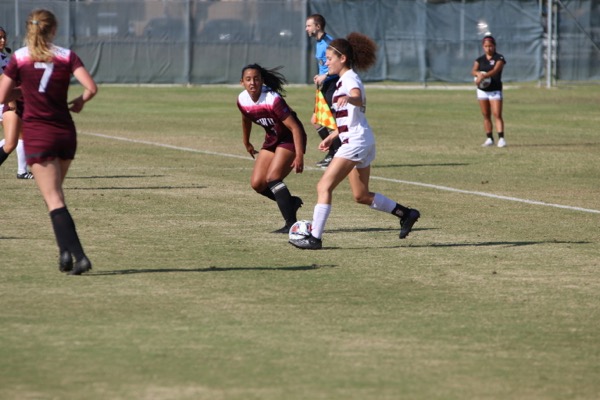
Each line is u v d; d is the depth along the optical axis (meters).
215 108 106.12
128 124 87.88
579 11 144.88
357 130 34.72
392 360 23.12
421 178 56.28
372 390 20.98
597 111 106.81
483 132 84.69
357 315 27.03
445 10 144.75
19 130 46.09
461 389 21.20
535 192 51.31
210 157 64.94
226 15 141.12
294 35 141.75
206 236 37.97
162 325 25.67
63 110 29.86
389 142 76.00
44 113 29.56
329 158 60.44
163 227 39.72
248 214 43.19
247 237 37.94
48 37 29.53
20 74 29.45
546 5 146.50
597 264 34.16
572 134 83.38
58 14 136.88
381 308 27.83
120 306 27.50
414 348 24.09
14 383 21.05
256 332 25.19
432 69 145.25
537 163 63.69
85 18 138.00
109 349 23.55
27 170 52.59
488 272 32.69
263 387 21.03
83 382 21.17
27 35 29.52
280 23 141.62
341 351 23.73
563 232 40.25
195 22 140.50
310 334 25.11
